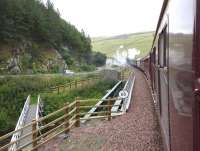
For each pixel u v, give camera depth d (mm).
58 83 50625
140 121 15188
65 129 14711
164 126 6832
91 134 14133
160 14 8227
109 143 12391
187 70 3090
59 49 94625
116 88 32062
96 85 41500
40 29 85875
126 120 16016
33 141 12430
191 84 2902
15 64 70875
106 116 17031
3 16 75938
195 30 2777
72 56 101312
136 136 12625
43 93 38844
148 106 19203
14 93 40281
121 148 11547
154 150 10711
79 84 44781
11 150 11273
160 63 8211
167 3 5562
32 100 36219
